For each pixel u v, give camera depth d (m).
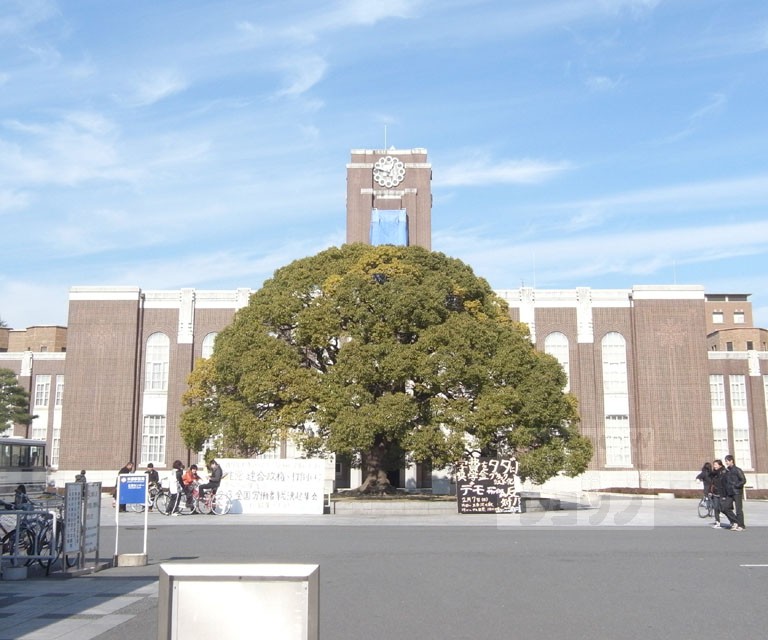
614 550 16.88
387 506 30.23
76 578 13.82
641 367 52.78
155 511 31.98
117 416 52.66
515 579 12.70
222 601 4.58
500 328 34.75
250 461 29.95
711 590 11.63
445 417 31.16
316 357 35.72
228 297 54.81
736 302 98.25
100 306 53.94
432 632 8.91
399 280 33.81
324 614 9.90
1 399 54.00
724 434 57.97
